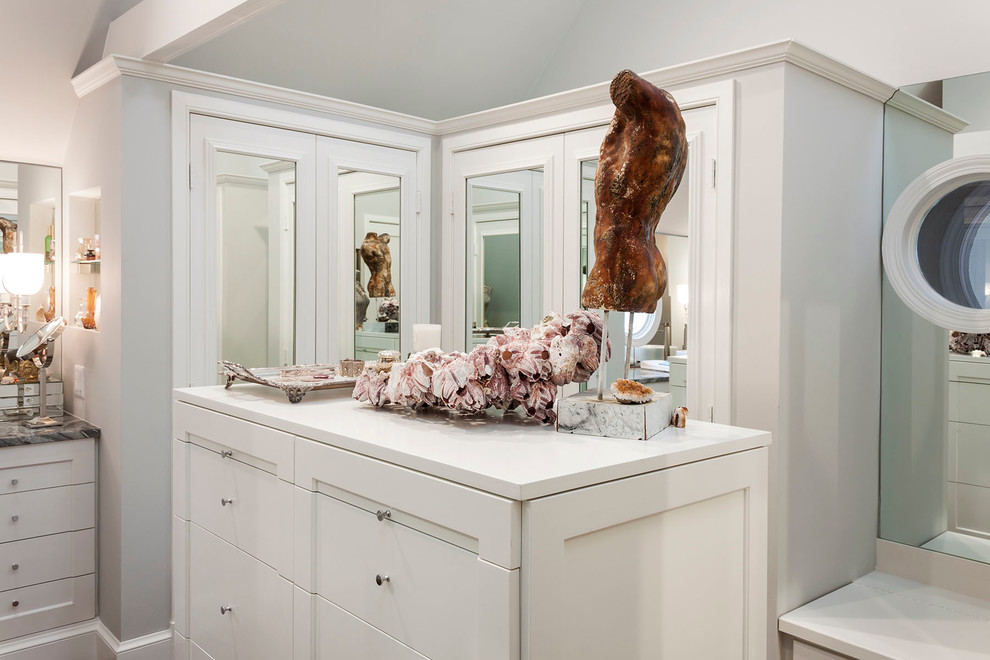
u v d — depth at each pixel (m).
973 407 2.20
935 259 2.25
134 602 2.60
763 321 2.04
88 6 2.69
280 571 1.43
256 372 1.87
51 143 3.07
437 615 1.09
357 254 3.08
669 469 1.14
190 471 1.78
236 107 2.73
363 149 3.07
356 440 1.24
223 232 2.73
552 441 1.23
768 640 2.01
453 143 3.17
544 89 3.85
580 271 2.67
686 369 2.21
